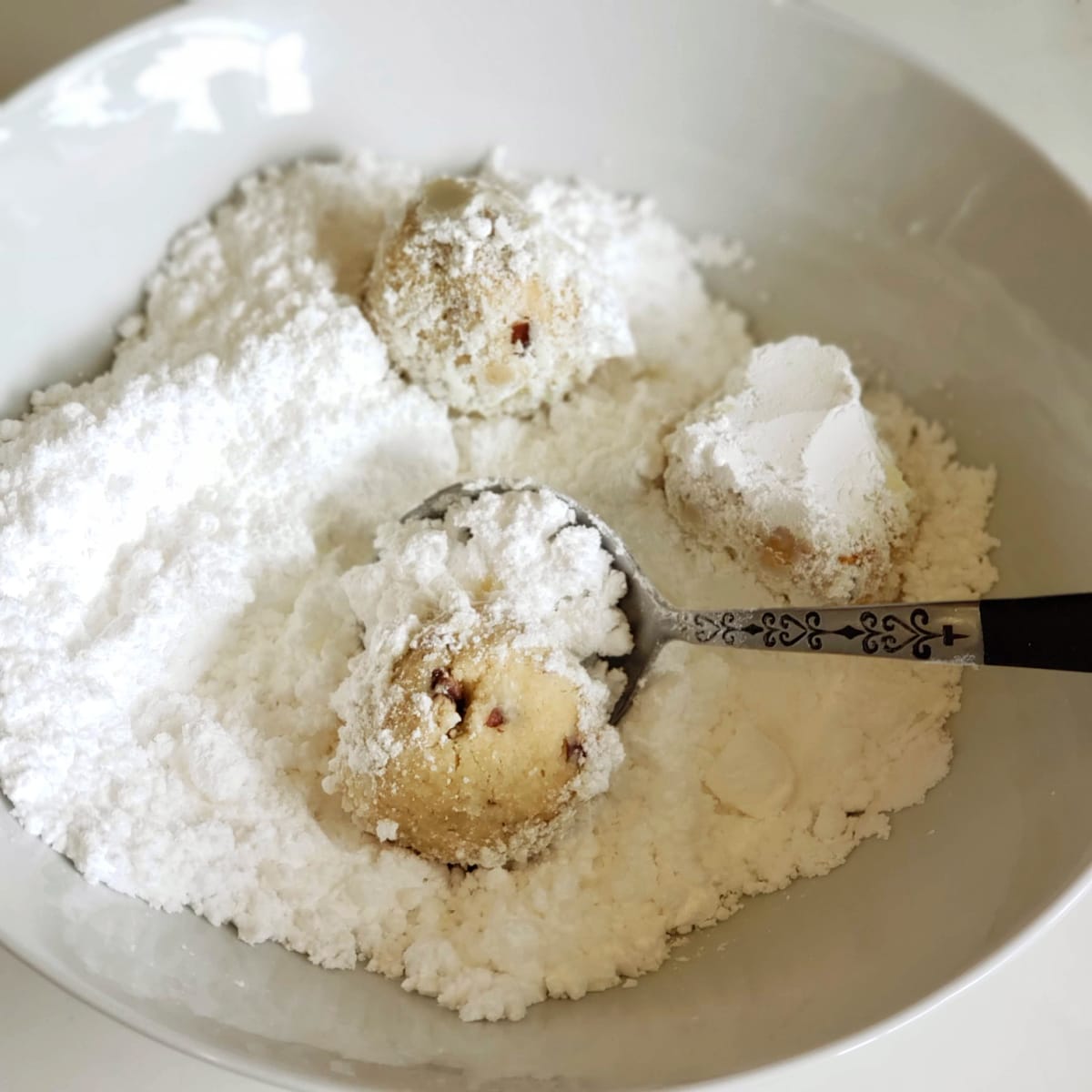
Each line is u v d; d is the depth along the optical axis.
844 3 0.21
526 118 0.20
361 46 0.19
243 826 0.16
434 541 0.17
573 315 0.18
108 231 0.19
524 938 0.16
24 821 0.15
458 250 0.18
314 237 0.19
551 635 0.17
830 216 0.19
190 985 0.14
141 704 0.17
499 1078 0.14
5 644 0.16
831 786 0.17
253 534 0.18
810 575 0.18
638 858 0.17
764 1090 0.15
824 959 0.15
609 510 0.19
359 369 0.18
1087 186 0.18
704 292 0.21
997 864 0.15
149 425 0.17
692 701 0.17
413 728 0.16
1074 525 0.17
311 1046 0.14
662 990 0.16
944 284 0.19
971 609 0.16
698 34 0.19
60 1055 0.15
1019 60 0.20
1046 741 0.15
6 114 0.17
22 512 0.16
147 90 0.18
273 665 0.17
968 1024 0.15
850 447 0.18
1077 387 0.17
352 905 0.16
